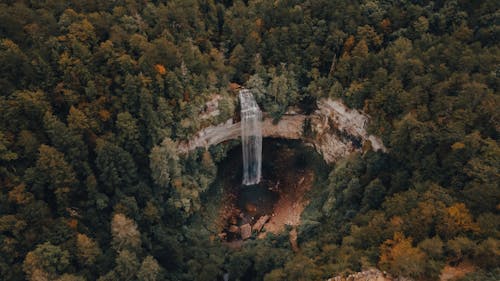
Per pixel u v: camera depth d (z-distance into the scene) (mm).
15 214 65938
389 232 63969
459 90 75500
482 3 90812
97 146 74812
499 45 83500
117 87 82875
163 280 71188
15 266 63344
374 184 76812
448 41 85750
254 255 77188
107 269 69375
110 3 92375
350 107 91938
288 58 97688
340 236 75688
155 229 78812
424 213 61406
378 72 85250
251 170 106938
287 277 67188
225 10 105812
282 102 99312
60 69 76750
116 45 84188
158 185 85562
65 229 67938
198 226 91688
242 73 99750
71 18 82688
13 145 69312
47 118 70938
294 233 89562
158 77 84312
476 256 56188
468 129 70500
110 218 75188
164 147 83375
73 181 71625
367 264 61344
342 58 92875
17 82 72938
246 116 100062
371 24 96562
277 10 100875
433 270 55750
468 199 62312
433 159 70125
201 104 92312
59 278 61844
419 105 77625
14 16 76250
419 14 93812
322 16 99500
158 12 93750
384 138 83188
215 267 75000
